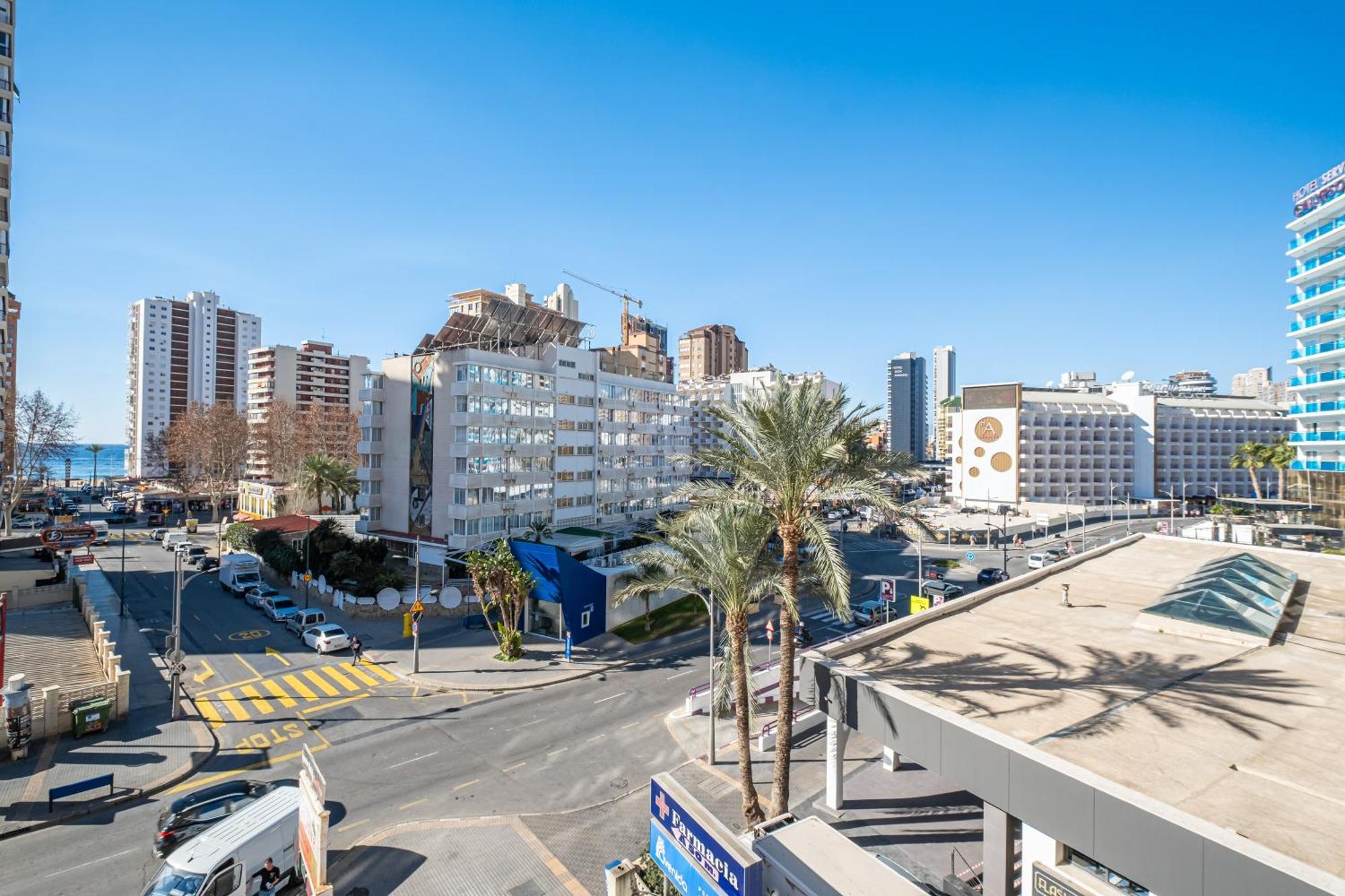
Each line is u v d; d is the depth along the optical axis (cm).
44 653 3578
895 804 2222
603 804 2267
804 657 2052
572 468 7106
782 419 1872
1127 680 1800
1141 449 12731
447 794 2325
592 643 4156
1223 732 1488
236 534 6750
